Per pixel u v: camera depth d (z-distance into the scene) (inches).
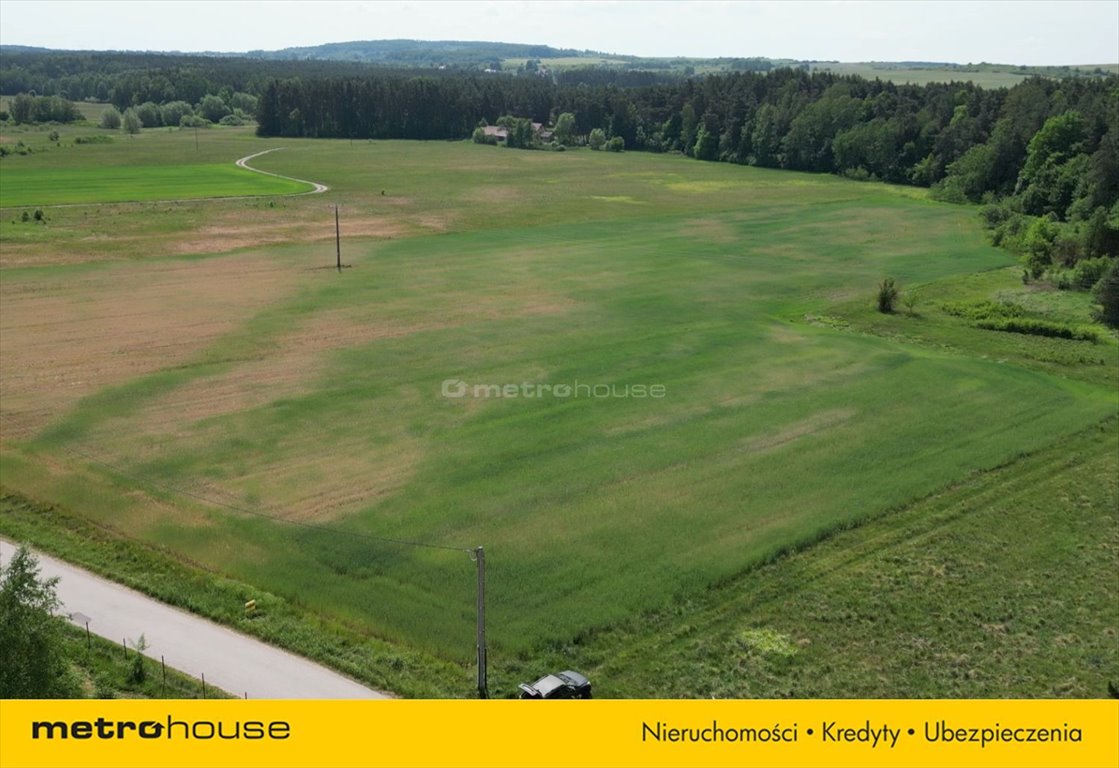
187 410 2058.3
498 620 1316.4
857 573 1454.2
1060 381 2380.7
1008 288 3400.6
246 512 1617.9
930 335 2790.4
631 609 1349.7
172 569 1432.1
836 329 2822.3
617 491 1708.9
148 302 2930.6
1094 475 1824.6
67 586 1368.1
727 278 3449.8
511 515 1617.9
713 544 1526.8
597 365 2389.3
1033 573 1465.3
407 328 2679.6
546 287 3216.0
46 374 2266.2
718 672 1210.6
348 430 1962.4
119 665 1171.9
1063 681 1197.7
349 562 1464.1
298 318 2765.7
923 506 1679.4
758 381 2297.0
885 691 1171.3
